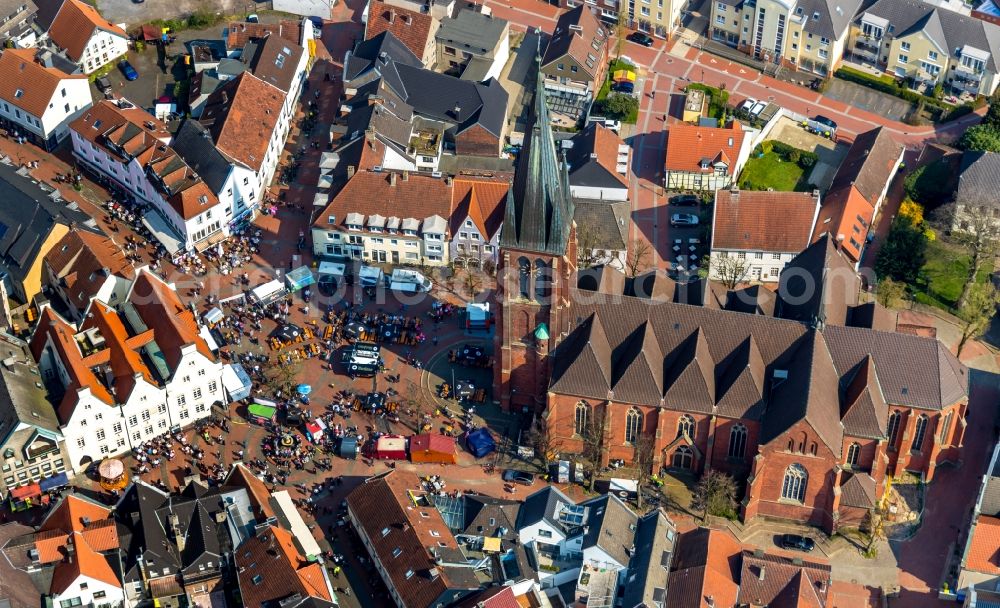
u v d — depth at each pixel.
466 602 185.00
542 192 187.88
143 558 192.75
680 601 187.38
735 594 190.12
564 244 193.75
